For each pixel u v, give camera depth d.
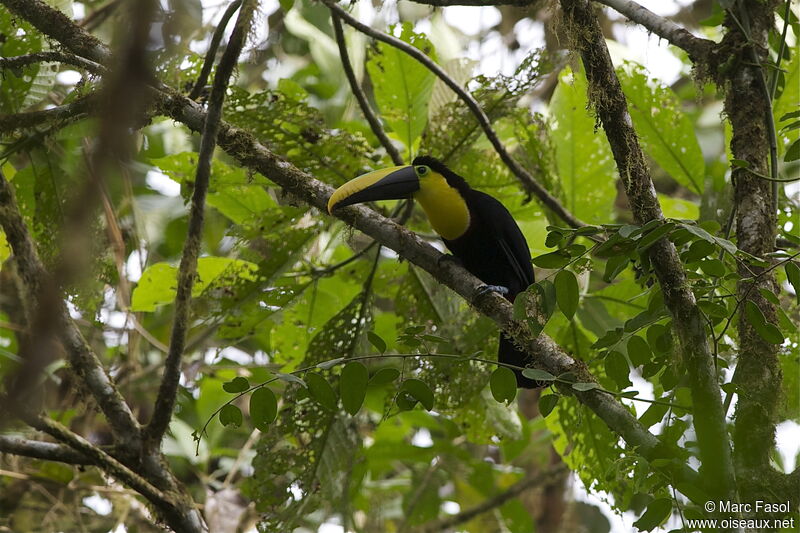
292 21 13.23
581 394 7.23
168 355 8.74
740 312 7.36
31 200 10.23
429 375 10.11
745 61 8.23
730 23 8.46
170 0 3.01
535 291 6.74
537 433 15.48
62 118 9.02
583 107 10.88
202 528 8.85
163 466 8.95
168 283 10.53
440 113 10.55
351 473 10.31
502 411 11.16
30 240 8.84
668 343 7.04
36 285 8.71
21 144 9.40
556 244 6.81
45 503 11.77
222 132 9.00
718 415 6.39
